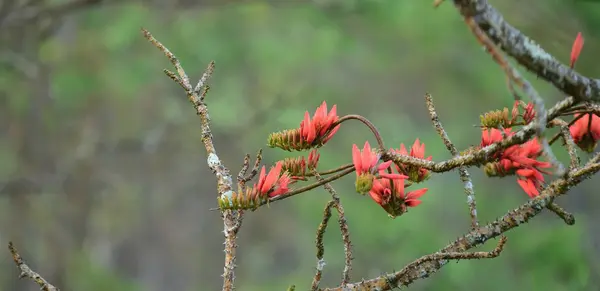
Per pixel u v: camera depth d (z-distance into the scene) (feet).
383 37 48.73
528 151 7.55
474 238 7.56
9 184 47.03
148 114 60.44
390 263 39.29
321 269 7.80
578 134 8.32
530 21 26.43
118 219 74.84
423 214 41.39
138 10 42.37
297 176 7.72
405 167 7.48
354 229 40.91
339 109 58.03
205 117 8.54
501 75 48.85
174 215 83.87
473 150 7.73
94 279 50.83
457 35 44.47
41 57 43.32
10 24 32.68
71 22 43.98
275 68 56.39
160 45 8.78
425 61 52.95
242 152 59.62
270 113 53.47
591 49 24.41
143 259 87.20
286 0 39.14
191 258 87.20
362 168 7.02
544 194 7.34
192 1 40.11
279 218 81.82
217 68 50.78
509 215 7.53
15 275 49.90
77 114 53.52
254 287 60.85
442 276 34.35
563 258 33.35
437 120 7.74
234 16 46.39
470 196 7.76
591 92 5.49
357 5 36.14
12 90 45.55
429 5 39.81
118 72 46.42
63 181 51.55
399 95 63.82
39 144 48.37
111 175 66.18
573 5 23.20
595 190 46.52
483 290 33.81
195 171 78.38
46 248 50.93
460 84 53.11
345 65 60.75
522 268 34.24
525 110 7.51
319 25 40.73
